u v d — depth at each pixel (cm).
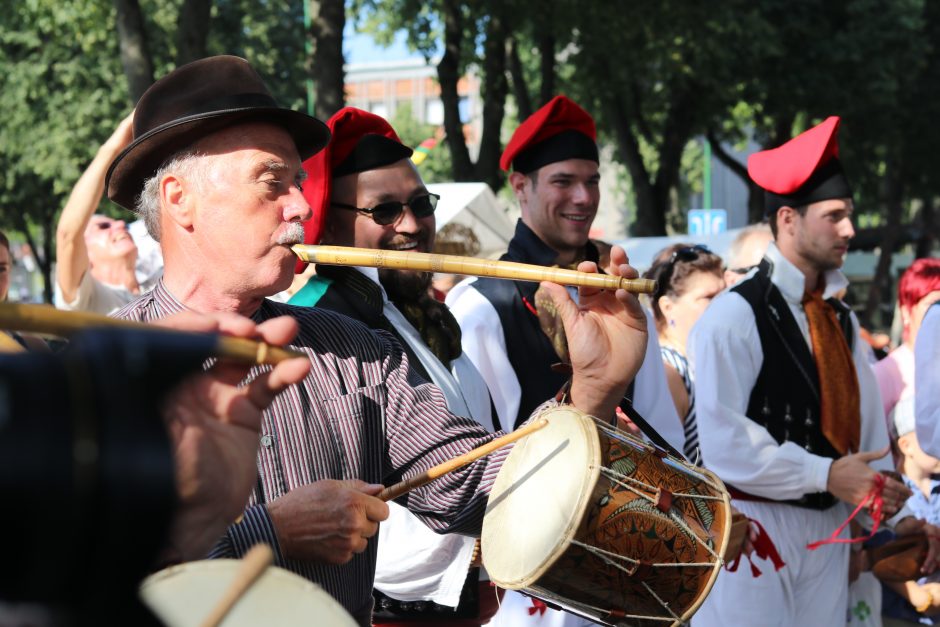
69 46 1964
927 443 405
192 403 112
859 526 395
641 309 216
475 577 294
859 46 1708
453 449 211
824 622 385
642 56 1490
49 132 2012
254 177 193
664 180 1777
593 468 195
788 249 396
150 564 54
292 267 198
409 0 1548
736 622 369
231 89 196
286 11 2238
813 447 386
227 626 118
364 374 211
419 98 5666
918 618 454
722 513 211
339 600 199
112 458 52
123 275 497
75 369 53
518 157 369
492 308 335
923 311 504
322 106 1017
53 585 50
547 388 332
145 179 204
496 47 1445
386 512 184
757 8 1617
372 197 317
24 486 49
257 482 194
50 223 2609
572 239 362
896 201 2353
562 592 198
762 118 1919
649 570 199
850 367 394
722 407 373
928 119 2034
